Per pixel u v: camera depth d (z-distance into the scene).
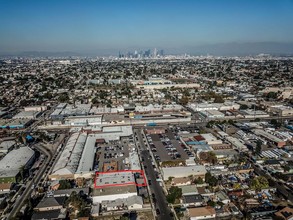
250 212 59.09
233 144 99.75
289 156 90.38
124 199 64.38
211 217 58.22
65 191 67.44
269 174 78.81
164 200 65.44
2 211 62.00
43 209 60.84
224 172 78.94
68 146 95.81
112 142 103.62
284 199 65.31
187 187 68.62
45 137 109.06
